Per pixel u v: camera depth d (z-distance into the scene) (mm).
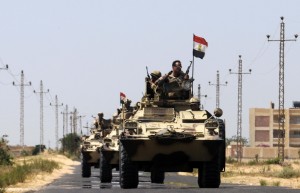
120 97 83438
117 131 83625
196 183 85562
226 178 119938
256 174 134875
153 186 70438
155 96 67625
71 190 58562
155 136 58438
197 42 79312
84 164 111062
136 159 59531
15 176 90062
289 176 123188
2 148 166750
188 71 68625
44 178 103438
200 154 60000
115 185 74375
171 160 60812
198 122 64562
